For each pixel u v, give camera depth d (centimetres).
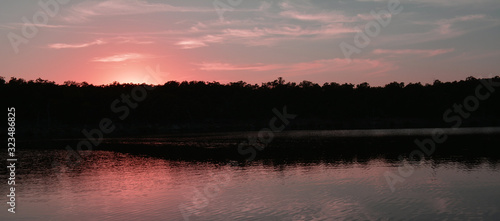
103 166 3803
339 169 3322
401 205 2044
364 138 7756
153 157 4619
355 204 2075
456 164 3497
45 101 13738
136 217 1908
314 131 11825
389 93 17750
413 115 17000
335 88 19388
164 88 18912
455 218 1811
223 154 4859
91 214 1986
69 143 7444
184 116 15800
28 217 1959
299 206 2052
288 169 3366
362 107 17088
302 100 17600
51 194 2467
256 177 2981
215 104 17475
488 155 4212
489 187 2453
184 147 6128
